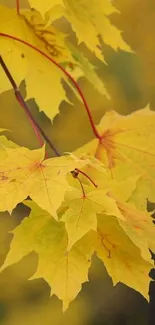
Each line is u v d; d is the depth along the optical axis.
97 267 3.20
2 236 2.93
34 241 0.99
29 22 1.18
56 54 1.21
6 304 3.15
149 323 3.31
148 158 1.11
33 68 1.22
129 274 1.00
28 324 3.14
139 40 3.00
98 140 1.13
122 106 2.97
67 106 2.92
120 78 2.96
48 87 1.23
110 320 3.29
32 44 1.20
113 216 1.01
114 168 1.11
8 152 0.94
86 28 1.13
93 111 2.94
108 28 1.15
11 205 0.90
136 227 0.99
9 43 1.19
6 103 2.81
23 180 0.92
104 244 1.00
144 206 1.09
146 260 0.96
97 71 2.93
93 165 0.95
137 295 3.31
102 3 1.13
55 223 1.00
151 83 3.00
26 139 2.84
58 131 2.94
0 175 0.93
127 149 1.12
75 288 0.97
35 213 1.00
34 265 3.08
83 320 3.28
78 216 0.95
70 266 0.98
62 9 1.10
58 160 0.94
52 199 0.90
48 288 3.18
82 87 2.88
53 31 1.19
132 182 1.03
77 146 2.95
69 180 1.01
